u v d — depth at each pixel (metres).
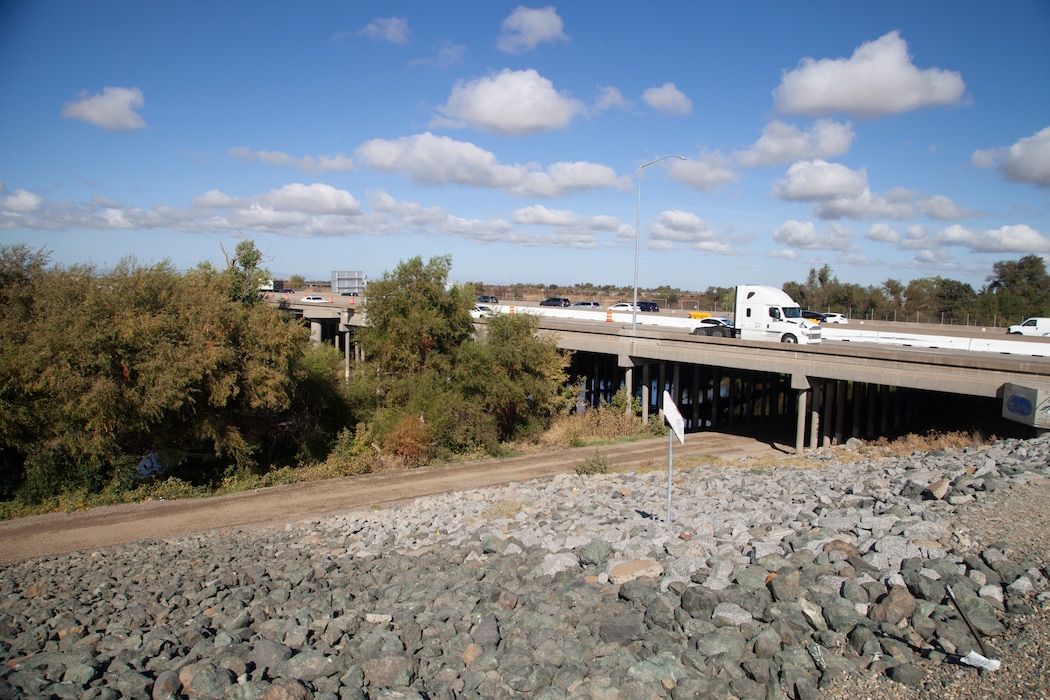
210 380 23.70
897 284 96.94
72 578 13.23
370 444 28.91
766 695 6.66
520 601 9.42
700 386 43.25
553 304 87.06
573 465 26.58
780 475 19.62
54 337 21.88
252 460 26.80
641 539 11.27
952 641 6.89
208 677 7.38
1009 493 11.45
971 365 23.95
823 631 7.44
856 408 31.61
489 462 27.59
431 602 9.84
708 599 8.13
